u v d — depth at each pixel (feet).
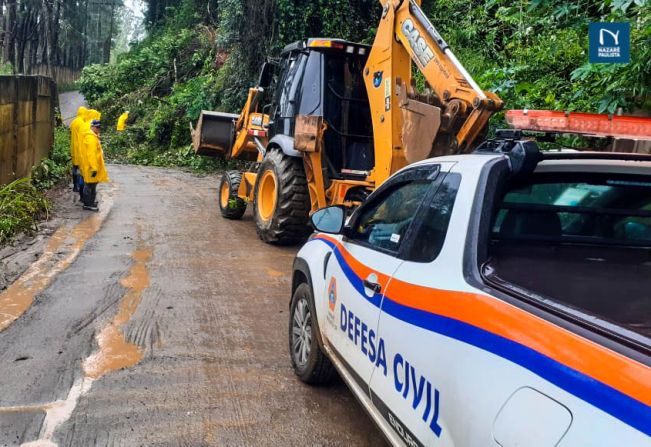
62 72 181.78
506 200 8.53
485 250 7.54
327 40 24.54
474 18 36.14
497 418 5.74
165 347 15.11
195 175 58.54
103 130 89.86
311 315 12.57
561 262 8.29
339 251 11.71
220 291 20.02
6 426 11.10
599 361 5.12
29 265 22.24
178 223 31.91
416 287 8.11
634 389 4.71
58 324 16.46
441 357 7.01
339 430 11.45
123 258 23.77
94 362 14.08
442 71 18.13
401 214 9.86
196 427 11.36
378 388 8.77
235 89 59.47
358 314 9.91
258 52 55.16
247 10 55.47
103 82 102.12
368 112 25.76
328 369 12.67
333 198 24.20
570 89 23.41
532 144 8.05
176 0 128.47
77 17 176.35
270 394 12.81
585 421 4.89
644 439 4.44
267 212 28.02
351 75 25.64
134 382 13.12
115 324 16.60
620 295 7.30
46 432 10.97
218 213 35.91
